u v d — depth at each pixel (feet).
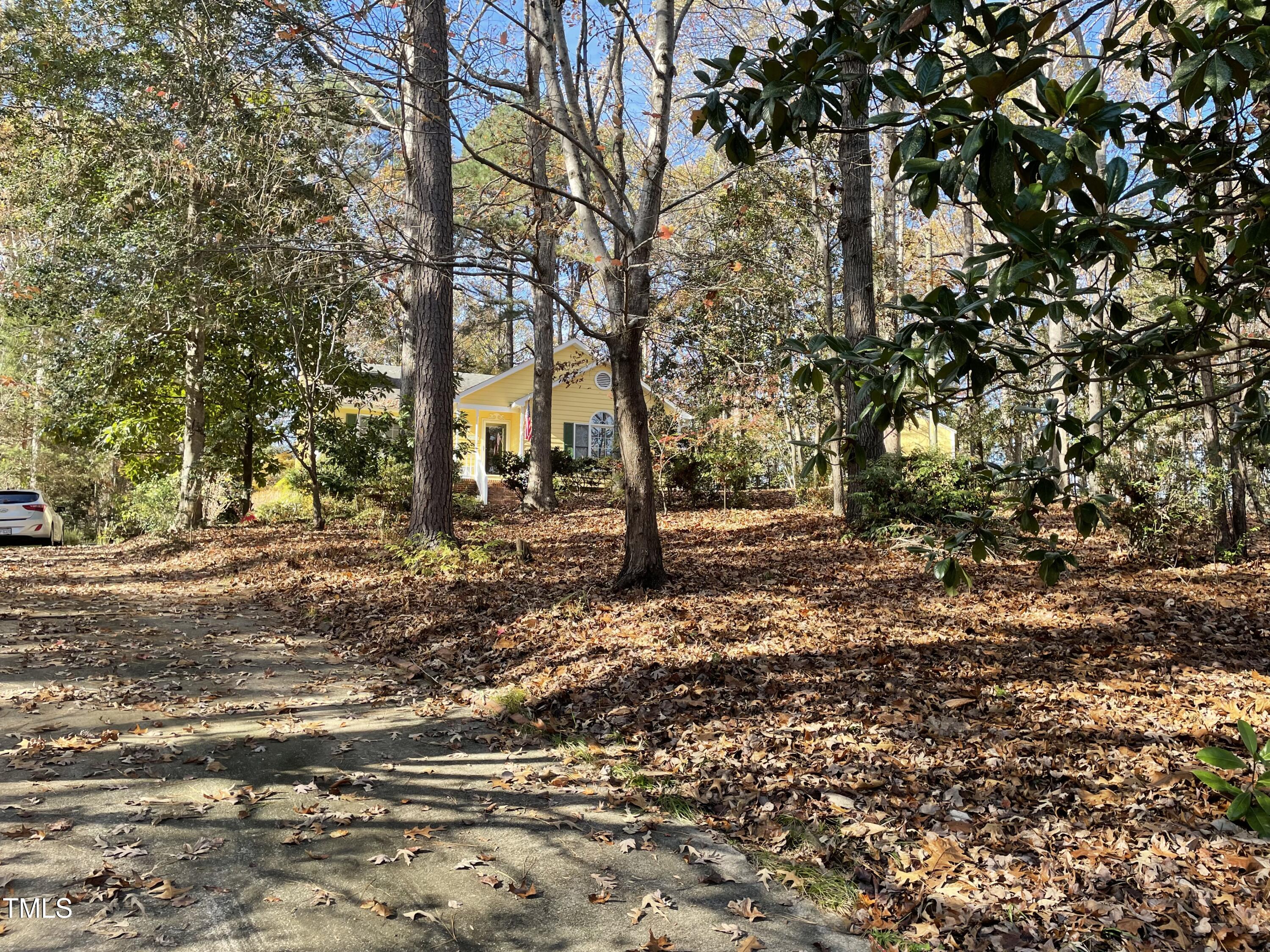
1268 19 7.10
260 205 39.63
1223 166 8.33
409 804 13.76
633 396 28.22
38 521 57.06
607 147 29.27
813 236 46.62
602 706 18.60
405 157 39.06
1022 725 16.65
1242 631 22.66
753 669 20.20
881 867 11.91
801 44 9.04
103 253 47.65
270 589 33.12
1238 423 10.97
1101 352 9.32
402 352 66.64
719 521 47.91
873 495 37.52
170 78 40.98
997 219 6.89
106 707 18.34
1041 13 7.21
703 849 12.52
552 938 10.07
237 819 13.00
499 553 34.91
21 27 48.49
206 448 61.77
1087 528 8.93
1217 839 12.21
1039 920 10.44
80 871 11.16
